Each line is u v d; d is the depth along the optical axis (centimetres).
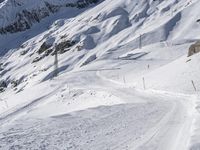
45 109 5997
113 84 7512
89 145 1694
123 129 2044
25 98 8506
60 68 18725
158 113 2617
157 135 1755
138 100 4512
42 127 2359
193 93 4109
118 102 4809
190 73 5022
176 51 11281
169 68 6050
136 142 1652
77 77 9719
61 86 8500
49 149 1675
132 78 7556
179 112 2550
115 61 11806
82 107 5550
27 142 1844
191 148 1305
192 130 1616
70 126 2338
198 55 5700
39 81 14312
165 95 4562
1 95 15188
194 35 17288
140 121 2288
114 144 1664
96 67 11300
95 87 7244
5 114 6419
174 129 1853
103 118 2641
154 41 17812
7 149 1698
